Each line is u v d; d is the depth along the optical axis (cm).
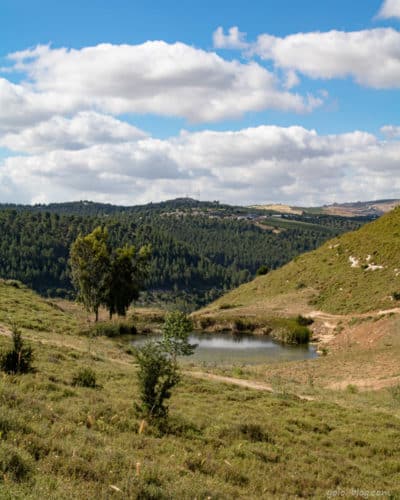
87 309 7231
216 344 6606
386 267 8388
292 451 1800
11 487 856
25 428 1231
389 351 4884
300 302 8469
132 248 7362
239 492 1242
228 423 2044
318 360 5025
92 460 1145
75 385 2236
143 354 1950
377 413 2673
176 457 1419
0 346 2678
